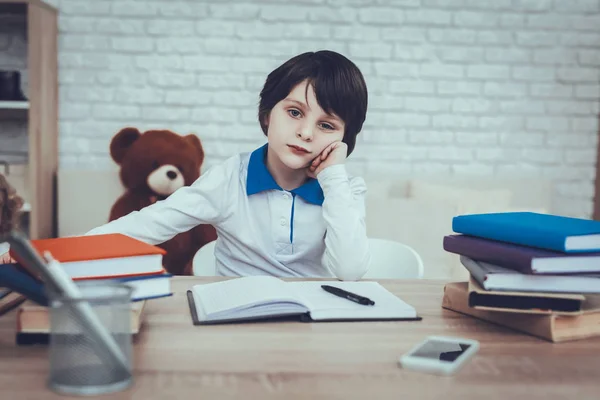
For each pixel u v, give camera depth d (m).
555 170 2.94
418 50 2.86
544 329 0.83
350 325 0.89
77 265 0.80
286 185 1.50
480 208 2.54
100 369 0.62
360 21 2.83
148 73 2.80
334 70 1.35
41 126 2.57
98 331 0.61
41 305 0.78
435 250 2.38
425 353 0.74
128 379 0.64
